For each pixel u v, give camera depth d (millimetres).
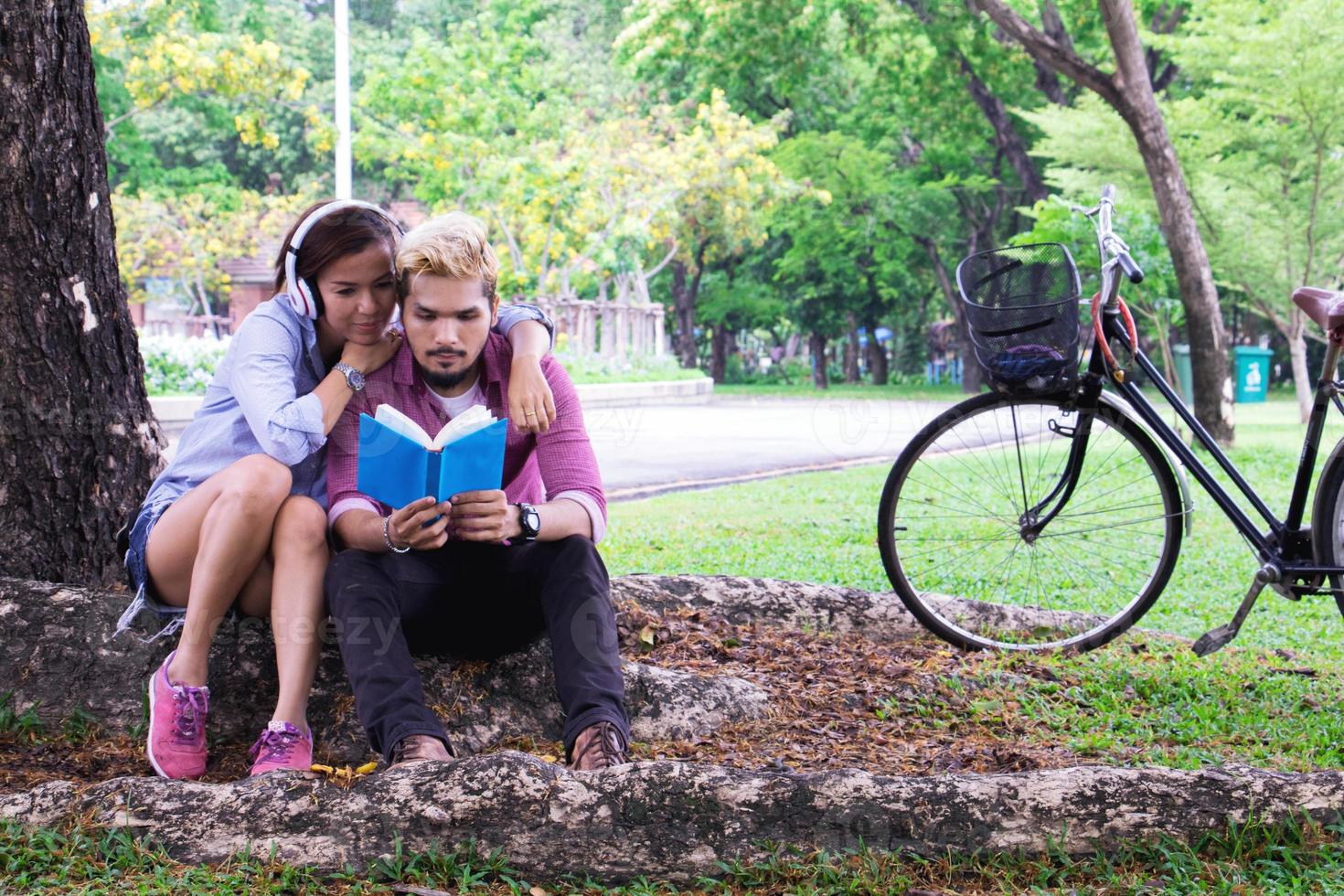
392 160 25625
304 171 37812
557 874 2383
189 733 2775
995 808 2480
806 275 38406
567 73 30938
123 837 2377
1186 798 2520
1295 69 14703
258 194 35281
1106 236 3711
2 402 3412
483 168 23078
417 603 2881
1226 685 3773
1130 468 4078
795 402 26266
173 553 2875
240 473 2760
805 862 2398
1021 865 2430
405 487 2646
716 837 2418
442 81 23547
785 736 3279
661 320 29094
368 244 2840
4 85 3359
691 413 21453
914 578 4574
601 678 2701
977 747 3205
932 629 4070
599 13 37469
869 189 32656
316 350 3039
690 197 28719
